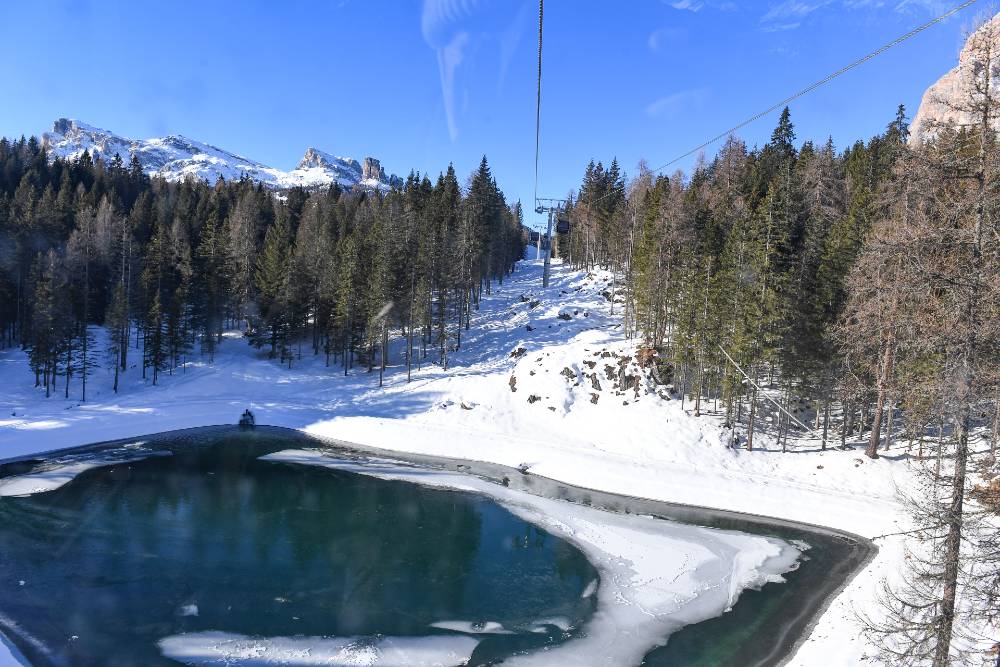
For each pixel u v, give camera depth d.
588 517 31.28
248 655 17.97
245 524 28.52
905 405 13.24
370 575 23.69
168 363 63.09
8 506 29.70
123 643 18.31
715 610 21.66
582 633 19.95
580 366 51.88
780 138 81.44
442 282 63.47
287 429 49.47
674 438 41.78
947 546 12.34
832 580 24.14
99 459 39.00
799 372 39.94
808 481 35.53
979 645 14.66
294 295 66.69
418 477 37.69
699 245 52.38
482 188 80.62
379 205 95.62
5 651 17.58
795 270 41.62
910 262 11.31
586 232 90.25
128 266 70.50
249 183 121.81
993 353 10.70
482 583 23.42
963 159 10.89
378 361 66.38
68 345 56.38
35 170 107.62
